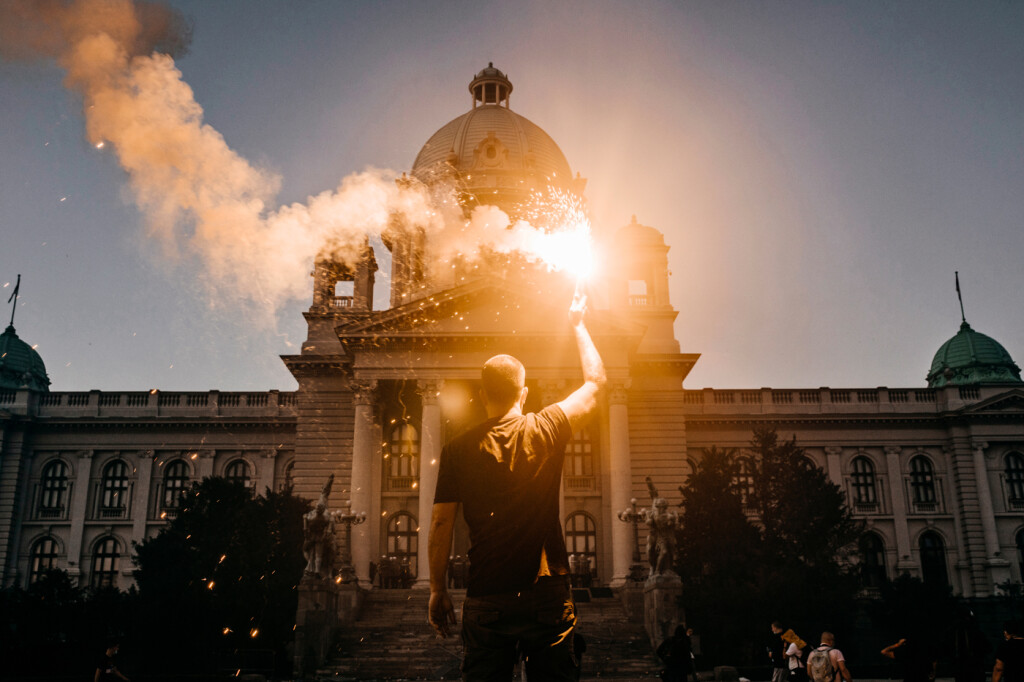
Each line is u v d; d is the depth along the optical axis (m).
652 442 51.47
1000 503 57.41
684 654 18.58
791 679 17.88
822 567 38.25
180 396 60.16
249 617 35.25
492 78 74.62
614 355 48.31
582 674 32.28
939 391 60.34
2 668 32.50
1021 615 51.81
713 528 39.78
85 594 46.59
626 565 45.22
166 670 34.41
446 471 4.01
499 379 4.25
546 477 3.92
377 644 35.56
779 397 59.91
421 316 47.94
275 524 38.47
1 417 57.56
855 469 59.19
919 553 57.59
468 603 3.82
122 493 58.38
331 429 51.50
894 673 35.09
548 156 68.81
